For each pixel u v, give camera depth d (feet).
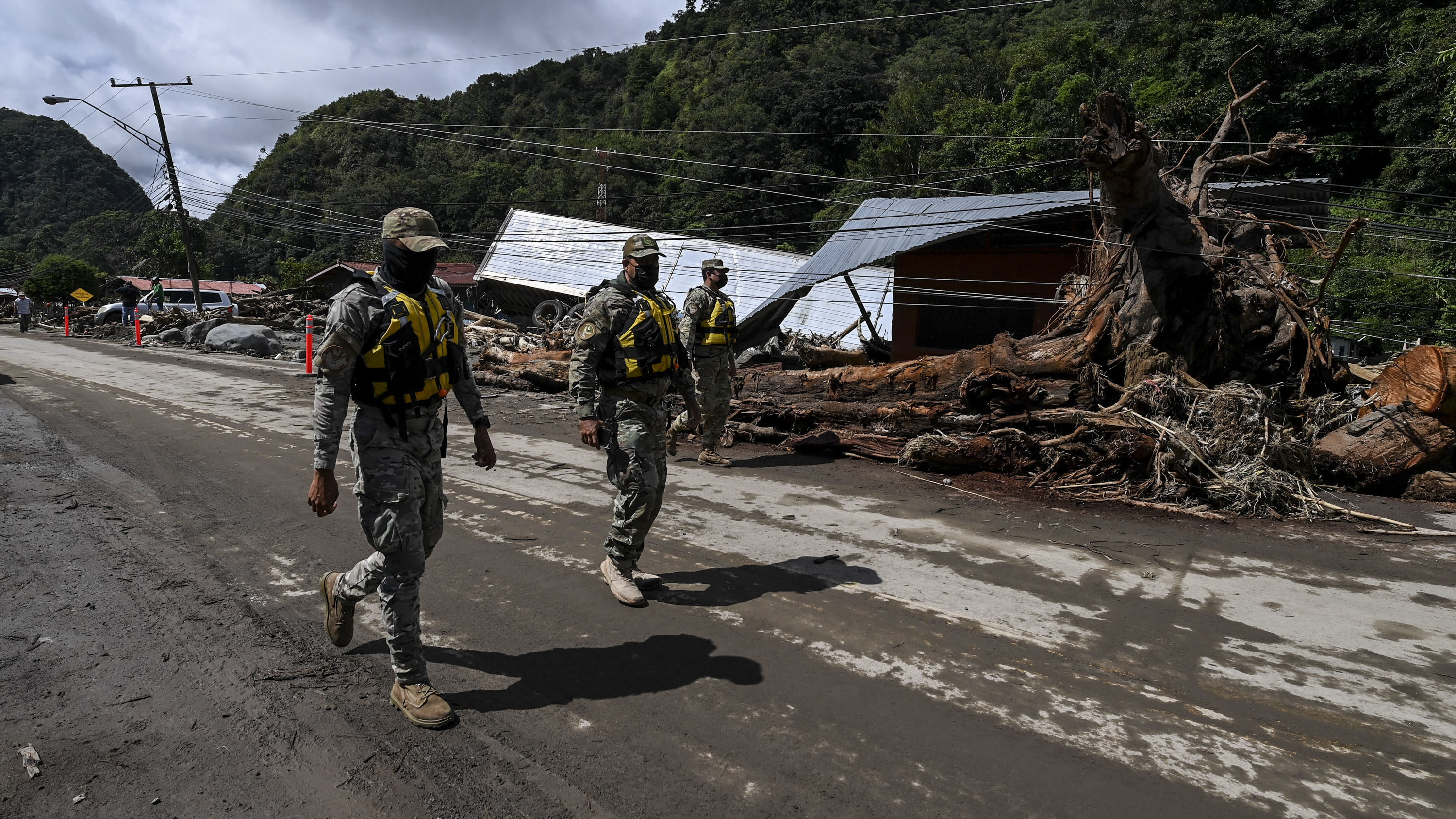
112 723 9.03
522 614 12.25
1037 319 44.24
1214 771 8.24
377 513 9.02
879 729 9.03
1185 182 28.45
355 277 9.10
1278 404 22.65
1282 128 77.56
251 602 12.63
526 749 8.63
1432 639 11.52
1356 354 50.52
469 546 15.51
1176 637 11.51
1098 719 9.27
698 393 22.80
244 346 66.08
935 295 47.32
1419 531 16.60
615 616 12.19
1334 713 9.42
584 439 12.21
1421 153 63.93
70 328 88.84
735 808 7.62
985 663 10.67
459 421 31.01
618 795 7.84
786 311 49.67
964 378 22.84
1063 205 35.88
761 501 19.13
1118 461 19.98
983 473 21.89
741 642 11.29
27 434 26.81
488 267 98.78
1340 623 12.05
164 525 16.66
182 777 8.05
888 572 14.15
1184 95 86.28
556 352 40.06
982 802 7.70
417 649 9.27
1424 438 19.81
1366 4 76.07
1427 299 50.06
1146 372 21.45
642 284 12.62
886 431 23.94
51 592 12.89
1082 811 7.57
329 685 10.00
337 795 7.80
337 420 8.91
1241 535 16.52
